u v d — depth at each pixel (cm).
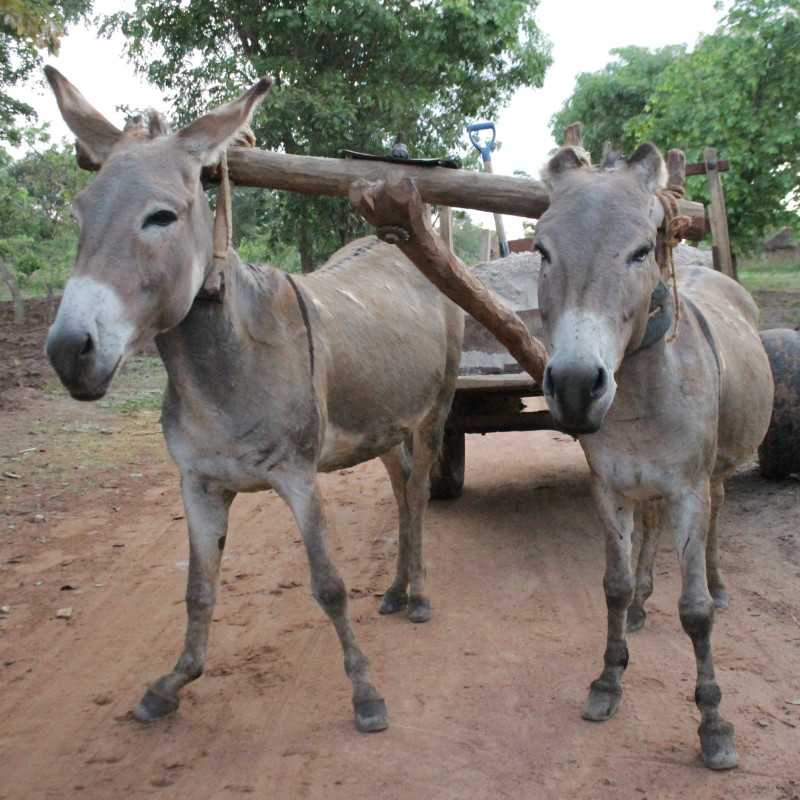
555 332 257
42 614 463
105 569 530
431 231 296
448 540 561
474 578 493
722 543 513
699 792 282
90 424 950
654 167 277
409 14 1365
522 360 375
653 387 297
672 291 324
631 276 260
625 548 330
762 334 601
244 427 319
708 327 346
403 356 409
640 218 263
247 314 320
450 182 320
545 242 265
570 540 549
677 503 311
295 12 1252
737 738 311
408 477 467
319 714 347
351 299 398
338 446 372
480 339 568
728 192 1338
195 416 321
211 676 384
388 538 575
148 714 344
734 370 370
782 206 1391
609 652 335
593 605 444
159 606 468
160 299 275
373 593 480
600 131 2406
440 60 1336
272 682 376
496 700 351
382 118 1341
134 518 632
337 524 613
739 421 380
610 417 308
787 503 562
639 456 310
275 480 330
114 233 263
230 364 312
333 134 1262
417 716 341
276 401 321
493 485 693
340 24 1282
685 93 1396
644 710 336
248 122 326
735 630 402
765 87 1338
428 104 1383
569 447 826
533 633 413
